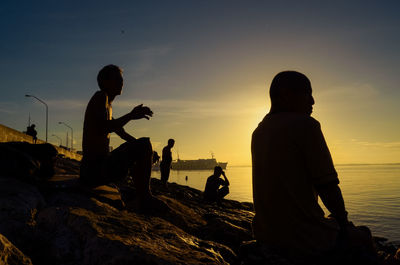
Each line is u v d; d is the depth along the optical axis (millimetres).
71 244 2270
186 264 2094
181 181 149625
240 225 5258
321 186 1776
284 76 2070
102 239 2186
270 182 1888
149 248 2195
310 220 1811
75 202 3037
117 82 3422
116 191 4055
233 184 131750
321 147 1784
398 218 43719
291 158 1829
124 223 2674
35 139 25375
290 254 1814
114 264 1990
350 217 46750
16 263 1857
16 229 2352
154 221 3082
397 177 198625
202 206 6941
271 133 1924
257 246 1966
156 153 9242
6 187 2834
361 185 129875
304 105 2053
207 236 3891
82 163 3430
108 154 3412
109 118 3512
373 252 1845
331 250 1742
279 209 1860
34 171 3467
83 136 3389
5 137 18219
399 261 1727
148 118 3199
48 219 2584
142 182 3326
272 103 2135
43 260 2186
